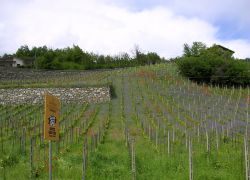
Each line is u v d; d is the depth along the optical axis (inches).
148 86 2669.8
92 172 720.3
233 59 3304.6
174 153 959.6
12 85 2325.3
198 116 1843.0
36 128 1457.9
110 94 2363.4
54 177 697.6
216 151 954.7
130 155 898.1
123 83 2780.5
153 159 866.1
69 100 2269.9
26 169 751.7
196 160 835.4
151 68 3501.5
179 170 750.5
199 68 3031.5
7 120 1614.2
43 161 825.5
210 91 2598.4
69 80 2824.8
